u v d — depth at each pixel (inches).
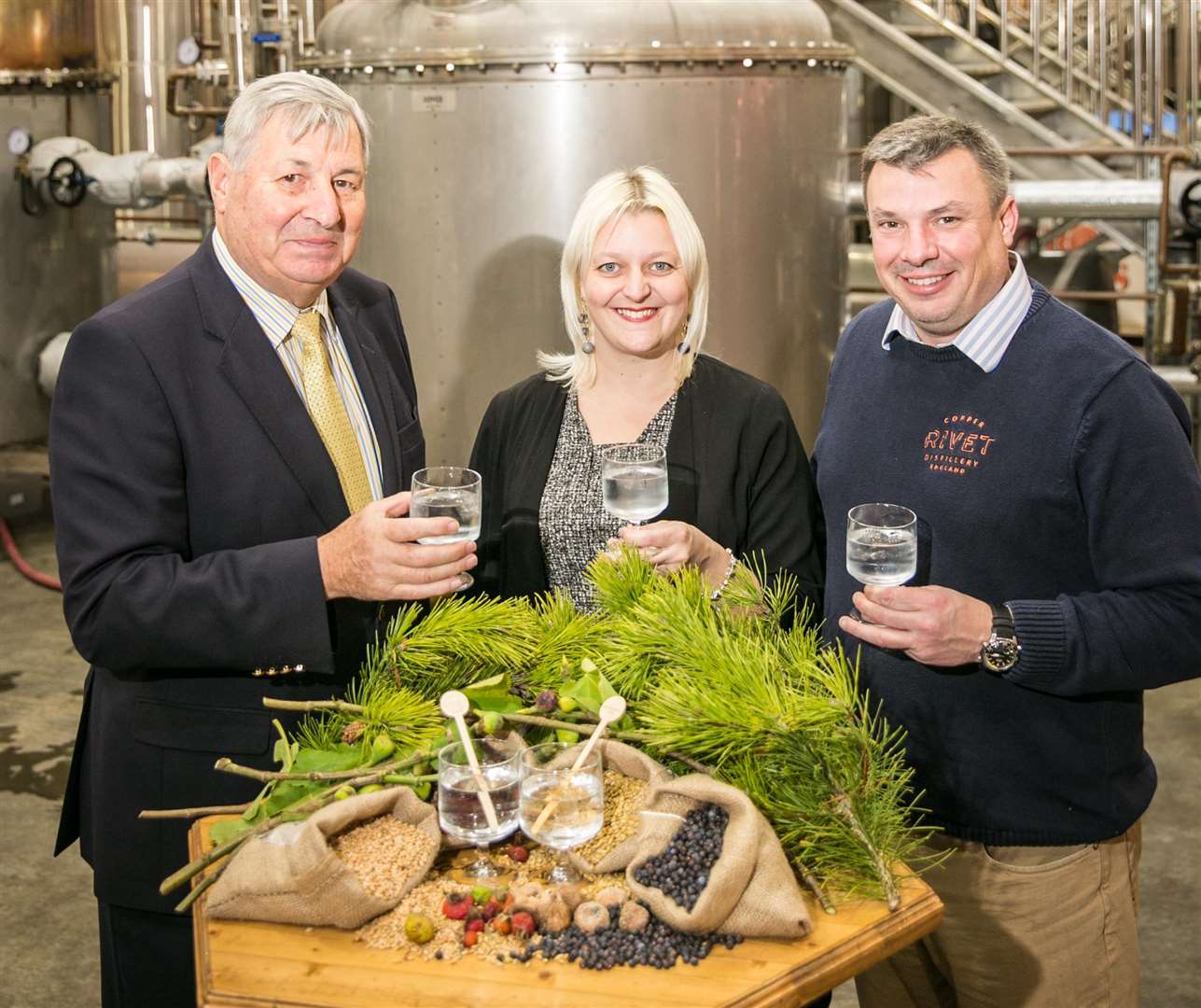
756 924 53.6
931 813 74.0
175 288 75.5
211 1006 51.2
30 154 213.9
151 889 74.9
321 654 70.5
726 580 77.0
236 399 75.2
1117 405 67.8
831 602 79.0
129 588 70.2
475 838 56.2
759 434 87.4
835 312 179.2
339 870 54.1
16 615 200.2
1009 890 73.2
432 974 52.3
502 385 166.2
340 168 74.7
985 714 71.7
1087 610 67.3
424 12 159.6
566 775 56.0
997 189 70.3
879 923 55.6
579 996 51.0
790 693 59.2
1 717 165.9
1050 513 70.2
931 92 249.9
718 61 158.6
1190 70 239.3
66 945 121.0
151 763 74.5
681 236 84.9
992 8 275.9
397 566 67.3
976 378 71.9
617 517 85.7
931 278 70.1
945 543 72.7
